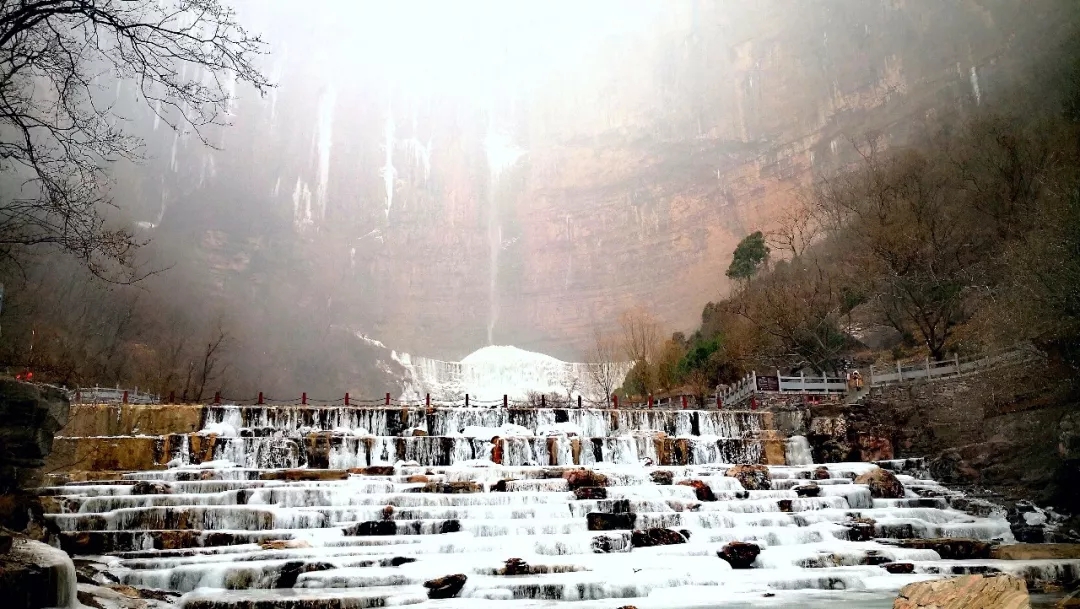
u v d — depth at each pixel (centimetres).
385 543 1984
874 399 3600
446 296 9919
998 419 2875
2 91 1319
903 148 6588
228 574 1648
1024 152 4422
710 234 8694
